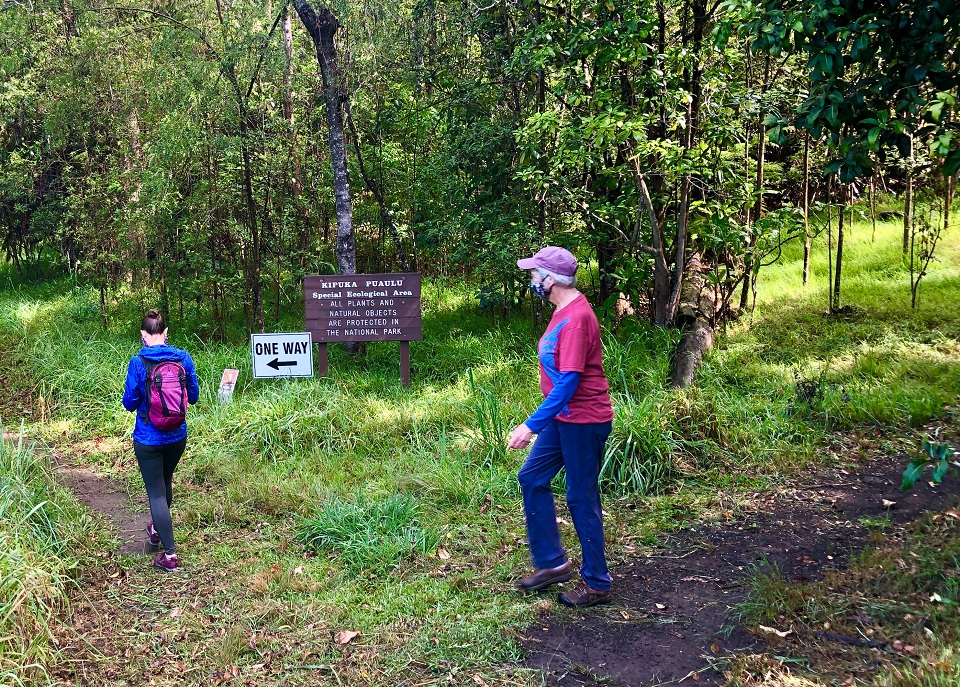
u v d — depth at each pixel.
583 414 3.77
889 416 6.42
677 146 8.03
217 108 9.43
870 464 5.75
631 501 5.34
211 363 8.83
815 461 5.82
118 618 3.98
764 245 9.52
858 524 4.80
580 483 3.85
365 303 8.20
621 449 5.66
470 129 9.57
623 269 9.32
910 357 7.73
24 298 13.70
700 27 8.38
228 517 5.27
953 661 3.12
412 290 8.18
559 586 4.17
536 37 8.22
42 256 16.80
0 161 14.65
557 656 3.53
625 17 7.93
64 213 13.25
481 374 8.23
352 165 11.63
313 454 6.42
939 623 3.49
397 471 5.96
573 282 3.84
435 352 9.34
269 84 10.91
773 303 10.20
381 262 12.93
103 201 11.30
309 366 8.05
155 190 9.48
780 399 6.85
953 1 4.46
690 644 3.59
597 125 7.55
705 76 8.67
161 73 9.90
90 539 4.85
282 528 5.12
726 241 8.73
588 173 9.47
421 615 3.91
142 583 4.40
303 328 10.67
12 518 4.36
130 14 12.07
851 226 12.60
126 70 11.56
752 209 10.48
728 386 7.41
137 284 11.10
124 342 9.78
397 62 10.11
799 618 3.70
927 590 3.82
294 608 4.01
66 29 12.98
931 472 5.51
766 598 3.86
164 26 10.10
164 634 3.81
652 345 8.58
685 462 5.77
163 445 4.53
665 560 4.49
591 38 7.88
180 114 9.52
